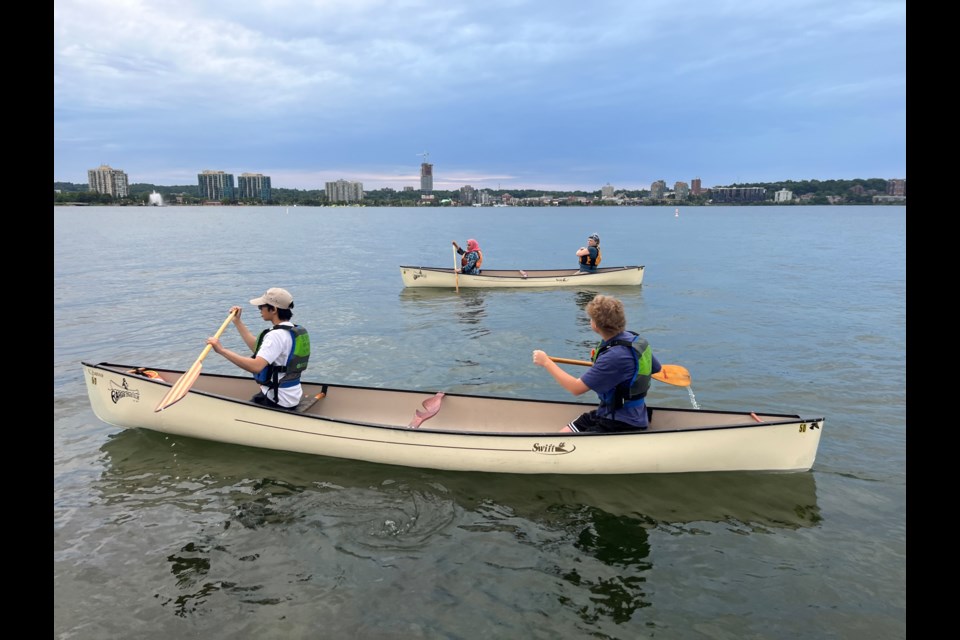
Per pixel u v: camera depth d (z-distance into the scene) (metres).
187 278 17.84
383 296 14.85
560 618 3.34
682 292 15.48
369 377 7.96
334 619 3.31
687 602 3.47
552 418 5.78
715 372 8.02
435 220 85.06
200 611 3.36
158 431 5.81
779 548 4.02
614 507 4.55
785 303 13.66
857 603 3.44
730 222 76.38
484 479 5.00
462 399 5.96
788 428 4.80
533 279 16.08
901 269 20.86
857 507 4.52
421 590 3.57
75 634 3.16
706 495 4.71
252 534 4.15
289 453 5.45
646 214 129.00
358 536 4.14
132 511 4.44
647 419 5.16
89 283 16.41
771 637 3.19
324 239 38.59
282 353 5.48
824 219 90.25
